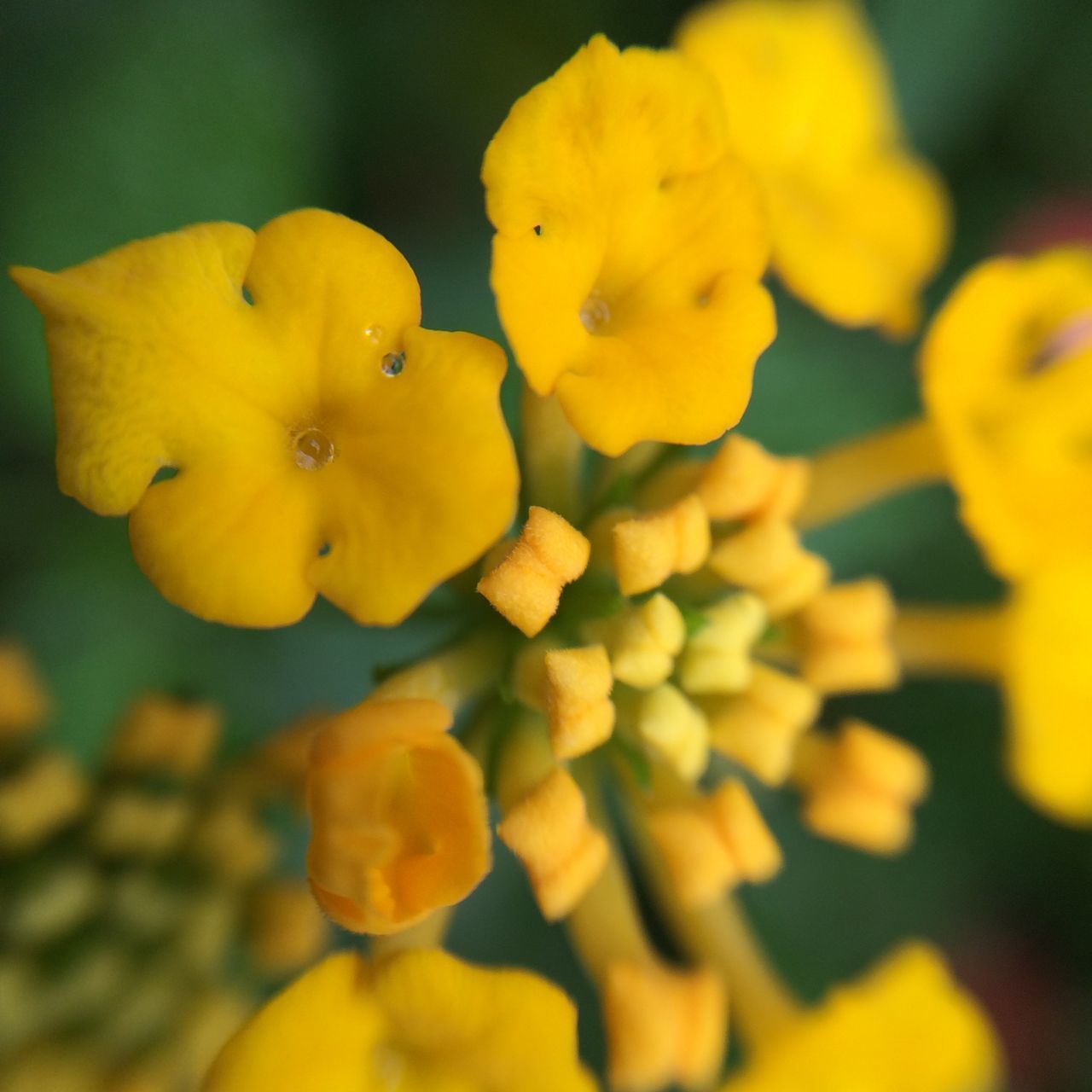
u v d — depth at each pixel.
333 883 0.06
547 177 0.06
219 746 0.08
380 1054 0.07
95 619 0.09
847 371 0.09
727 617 0.07
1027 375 0.07
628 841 0.09
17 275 0.06
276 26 0.09
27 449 0.09
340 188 0.09
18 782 0.07
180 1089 0.07
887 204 0.08
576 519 0.07
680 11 0.09
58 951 0.07
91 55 0.09
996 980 0.10
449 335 0.06
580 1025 0.09
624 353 0.07
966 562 0.09
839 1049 0.07
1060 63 0.09
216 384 0.06
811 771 0.07
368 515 0.06
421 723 0.06
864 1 0.09
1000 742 0.09
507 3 0.09
